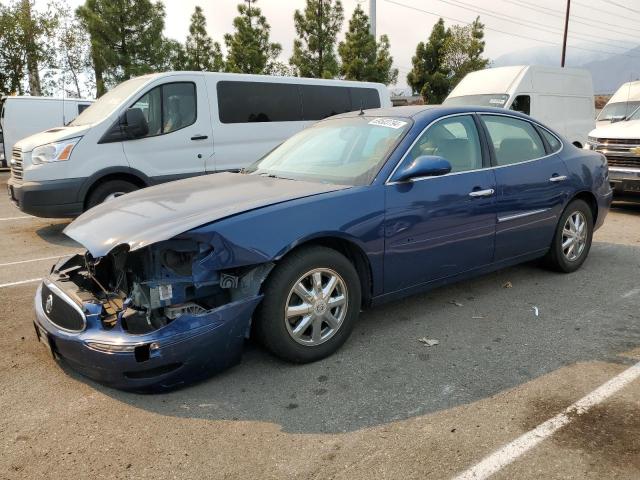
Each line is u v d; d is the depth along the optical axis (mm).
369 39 22453
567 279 5168
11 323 4230
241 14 21469
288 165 4324
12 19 21641
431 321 4156
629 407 2896
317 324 3420
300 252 3305
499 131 4609
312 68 21875
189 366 2951
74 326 3045
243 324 3082
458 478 2365
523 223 4625
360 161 3918
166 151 7910
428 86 30609
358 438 2670
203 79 8242
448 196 3977
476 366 3410
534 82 12688
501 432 2693
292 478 2385
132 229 3104
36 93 22969
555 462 2455
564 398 3002
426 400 3010
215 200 3439
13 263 6117
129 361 2820
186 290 3008
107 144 7418
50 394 3137
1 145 15727
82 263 3746
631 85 12203
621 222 8109
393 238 3684
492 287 4941
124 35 21891
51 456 2576
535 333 3912
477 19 29781
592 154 5555
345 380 3250
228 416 2881
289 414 2895
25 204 7078
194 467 2475
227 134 8477
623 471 2389
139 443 2662
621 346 3666
